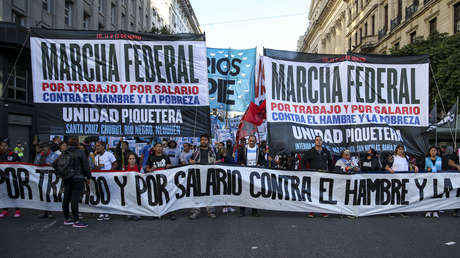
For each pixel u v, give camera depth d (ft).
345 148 22.99
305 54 23.21
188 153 23.06
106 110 21.80
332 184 21.11
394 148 23.27
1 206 20.59
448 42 48.24
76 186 18.02
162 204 20.22
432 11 71.82
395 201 21.31
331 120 23.13
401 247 14.71
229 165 21.12
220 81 25.04
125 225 18.61
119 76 21.89
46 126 21.53
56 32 21.68
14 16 53.88
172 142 26.30
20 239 15.80
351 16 138.72
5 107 48.11
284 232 17.11
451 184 21.74
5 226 18.25
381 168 23.86
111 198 20.33
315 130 22.89
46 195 20.40
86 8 76.89
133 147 43.86
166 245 14.90
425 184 21.54
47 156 22.77
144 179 20.35
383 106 23.58
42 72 21.57
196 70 22.25
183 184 20.68
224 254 13.73
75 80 21.67
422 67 23.98
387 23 102.53
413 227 18.40
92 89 21.75
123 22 103.91
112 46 21.88
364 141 23.22
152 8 135.33
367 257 13.43
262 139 30.86
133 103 21.95
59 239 15.81
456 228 18.22
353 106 23.32
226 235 16.53
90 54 21.79
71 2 71.26
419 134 23.59
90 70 21.77
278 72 22.79
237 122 30.76
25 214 21.36
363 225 18.83
